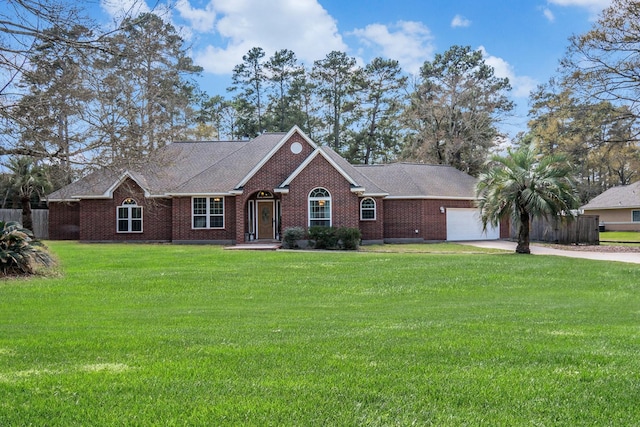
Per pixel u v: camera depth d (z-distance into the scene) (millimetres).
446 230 30719
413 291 12500
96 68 9469
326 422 3510
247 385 4305
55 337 6512
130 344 5996
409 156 50625
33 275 13914
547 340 6250
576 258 18859
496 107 48969
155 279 13602
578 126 29141
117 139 10195
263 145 30469
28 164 27203
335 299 11438
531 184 20438
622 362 5094
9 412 3715
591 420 3578
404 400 3941
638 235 37156
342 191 25703
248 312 9375
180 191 27344
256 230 27484
